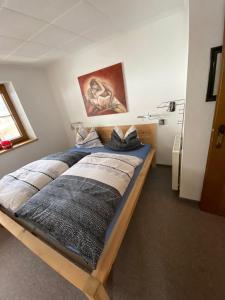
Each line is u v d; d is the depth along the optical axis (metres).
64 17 1.45
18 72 2.61
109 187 1.31
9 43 1.75
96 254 0.90
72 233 0.98
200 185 1.74
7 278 1.43
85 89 2.81
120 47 2.22
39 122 2.99
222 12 1.02
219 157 1.38
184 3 1.56
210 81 1.23
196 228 1.56
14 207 1.38
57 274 1.38
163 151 2.67
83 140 2.95
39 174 1.69
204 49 1.17
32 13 1.30
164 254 1.38
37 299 1.25
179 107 2.25
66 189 1.34
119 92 2.53
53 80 3.08
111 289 1.21
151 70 2.19
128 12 1.57
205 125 1.42
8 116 2.73
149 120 2.54
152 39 2.00
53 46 2.09
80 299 1.19
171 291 1.14
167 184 2.27
